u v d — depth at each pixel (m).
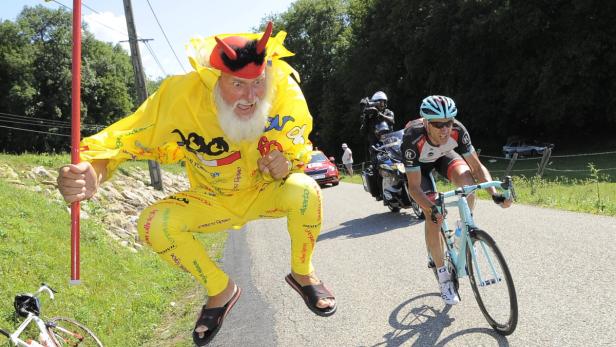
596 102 26.06
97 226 8.88
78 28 2.46
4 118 45.28
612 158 22.17
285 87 2.69
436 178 15.44
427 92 35.34
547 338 3.46
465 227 3.91
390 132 9.33
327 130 47.44
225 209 2.80
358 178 22.09
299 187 2.65
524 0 25.28
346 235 8.11
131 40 15.91
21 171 10.50
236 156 2.71
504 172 20.41
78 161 2.43
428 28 30.33
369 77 39.50
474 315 4.09
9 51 45.41
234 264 7.96
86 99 50.53
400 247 6.78
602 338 3.33
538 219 7.07
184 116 2.58
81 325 4.58
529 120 32.03
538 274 4.71
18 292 5.11
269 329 4.72
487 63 29.80
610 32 24.08
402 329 4.08
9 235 6.31
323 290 2.83
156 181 15.85
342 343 4.06
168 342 5.21
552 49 26.16
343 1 53.97
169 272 8.11
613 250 5.08
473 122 31.92
